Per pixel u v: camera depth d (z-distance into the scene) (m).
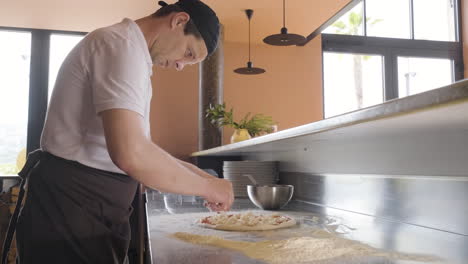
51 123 1.04
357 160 1.59
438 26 5.05
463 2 5.03
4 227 3.42
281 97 4.52
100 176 1.07
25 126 4.19
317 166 1.94
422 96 0.64
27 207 1.05
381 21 4.88
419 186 1.20
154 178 0.86
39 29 4.21
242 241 0.99
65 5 3.56
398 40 4.86
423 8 5.00
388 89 4.79
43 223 1.04
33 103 4.16
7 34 4.21
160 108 4.21
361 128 0.98
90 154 1.04
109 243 1.09
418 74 4.89
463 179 1.03
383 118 0.78
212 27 1.13
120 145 0.81
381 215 1.38
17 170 4.13
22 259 1.06
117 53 0.91
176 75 4.28
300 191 2.10
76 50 0.99
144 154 0.83
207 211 1.65
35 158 1.11
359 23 4.85
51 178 1.03
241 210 1.74
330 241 0.97
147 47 1.01
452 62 4.99
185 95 4.28
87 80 0.96
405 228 1.18
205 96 3.80
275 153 2.57
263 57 4.55
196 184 0.95
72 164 1.04
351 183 1.58
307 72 4.61
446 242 0.96
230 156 3.48
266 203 1.69
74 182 1.04
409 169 1.28
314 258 0.80
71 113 1.00
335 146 1.76
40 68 4.20
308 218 1.43
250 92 4.47
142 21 1.10
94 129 1.02
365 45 4.79
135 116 0.85
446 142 1.11
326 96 4.72
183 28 1.09
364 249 0.87
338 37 4.73
